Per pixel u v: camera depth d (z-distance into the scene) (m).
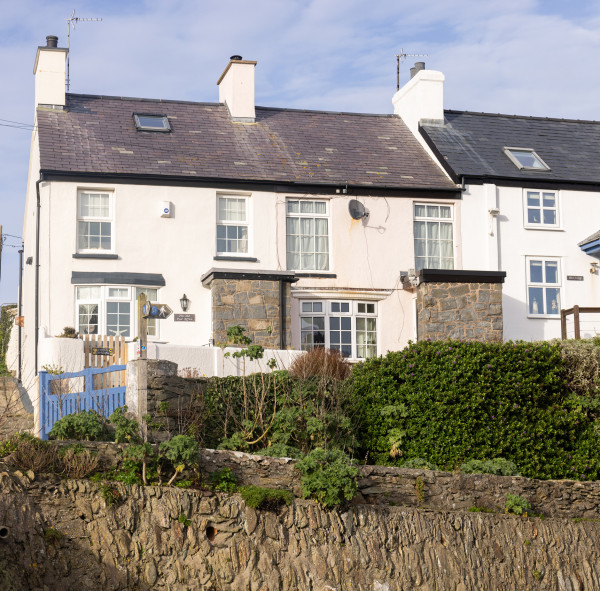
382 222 23.69
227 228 22.89
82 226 21.94
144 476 12.06
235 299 21.20
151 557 11.55
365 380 16.45
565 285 24.50
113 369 14.71
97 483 11.67
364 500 13.70
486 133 26.55
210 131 24.91
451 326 21.91
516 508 14.70
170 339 21.80
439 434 15.91
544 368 17.12
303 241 23.28
